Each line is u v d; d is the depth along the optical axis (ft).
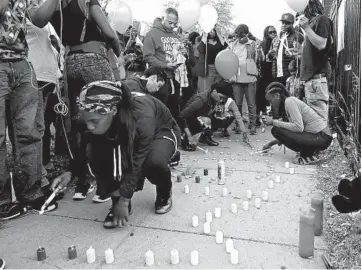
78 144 11.59
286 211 10.78
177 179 13.76
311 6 17.34
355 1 14.76
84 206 11.51
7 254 8.68
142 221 10.30
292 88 20.80
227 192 12.43
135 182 8.82
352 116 14.97
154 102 9.75
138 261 8.26
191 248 8.77
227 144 20.51
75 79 11.12
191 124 18.95
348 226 9.07
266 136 22.65
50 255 8.60
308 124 15.51
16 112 10.43
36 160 10.87
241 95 23.09
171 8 16.57
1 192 10.50
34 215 10.85
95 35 10.89
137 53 18.88
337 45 22.03
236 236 9.29
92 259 8.25
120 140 8.50
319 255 8.23
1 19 9.52
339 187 8.82
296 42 21.68
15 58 9.95
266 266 7.87
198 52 22.38
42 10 10.01
